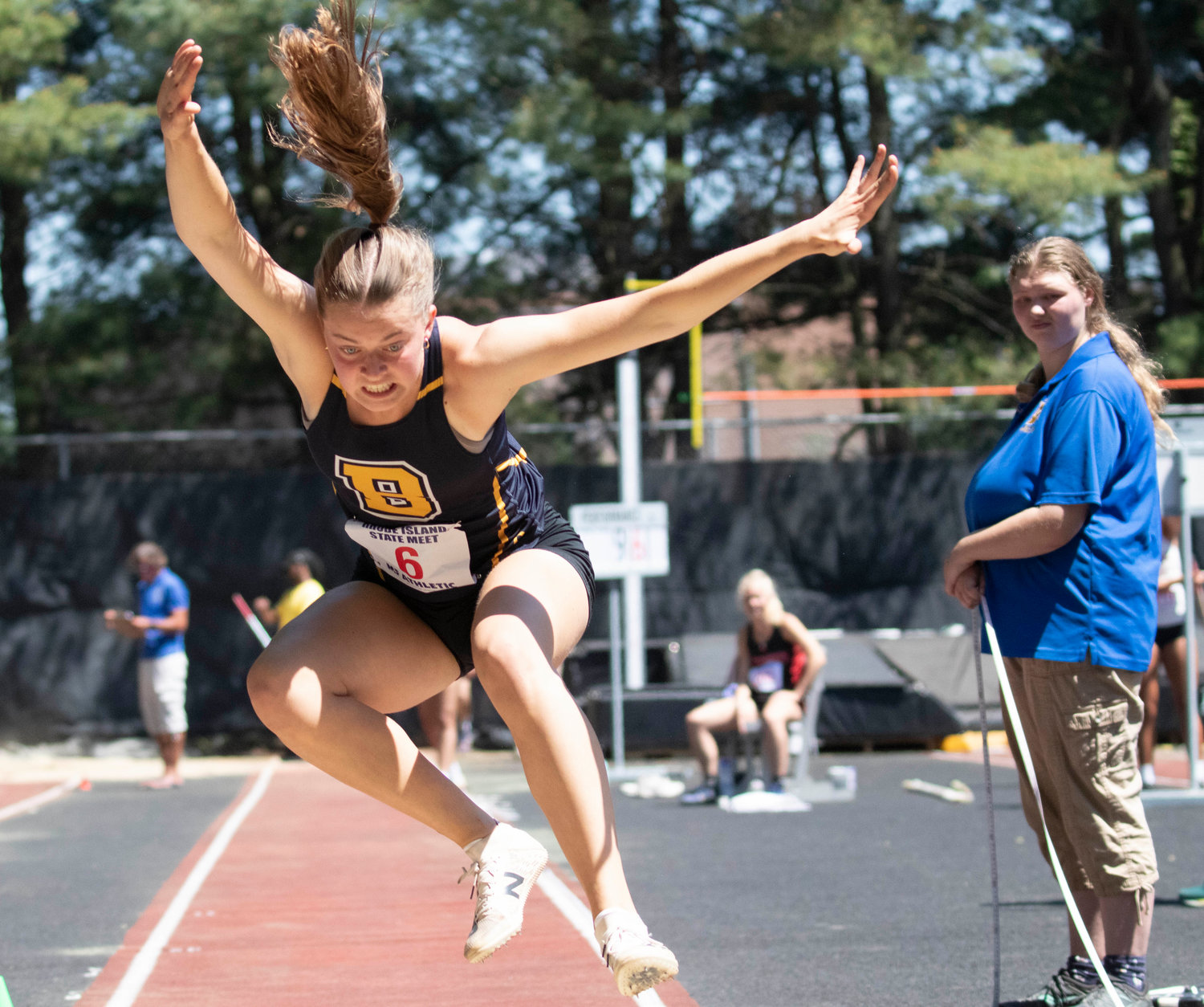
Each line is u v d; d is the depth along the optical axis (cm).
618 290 2091
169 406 1977
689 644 1409
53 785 1216
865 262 2244
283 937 513
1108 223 2170
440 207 1912
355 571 339
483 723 1445
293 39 291
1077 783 370
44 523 1466
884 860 695
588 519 1203
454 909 570
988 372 1922
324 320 276
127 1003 411
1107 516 372
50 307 1909
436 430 288
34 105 1628
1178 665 912
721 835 798
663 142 2136
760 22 1811
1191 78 2250
